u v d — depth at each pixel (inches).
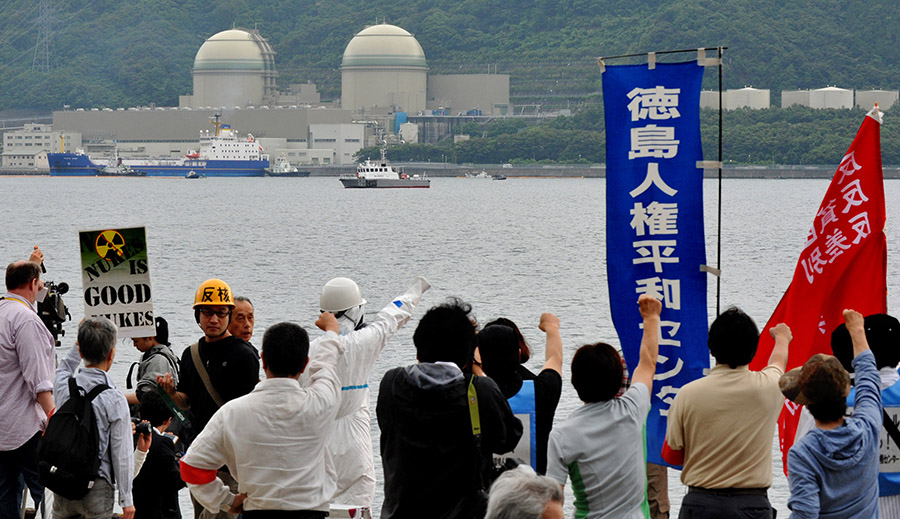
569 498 1138.7
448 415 535.2
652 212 776.9
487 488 554.6
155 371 811.4
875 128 748.6
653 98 778.2
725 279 4284.0
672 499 1200.2
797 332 775.1
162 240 6451.8
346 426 733.3
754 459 586.6
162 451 730.2
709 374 603.5
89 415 661.3
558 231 7377.0
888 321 630.5
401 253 5580.7
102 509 679.7
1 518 770.2
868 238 754.8
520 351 664.4
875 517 556.7
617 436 555.2
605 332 2849.4
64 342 2407.7
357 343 687.1
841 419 548.4
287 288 3917.3
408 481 540.7
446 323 552.1
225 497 582.6
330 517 691.4
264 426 567.8
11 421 756.0
